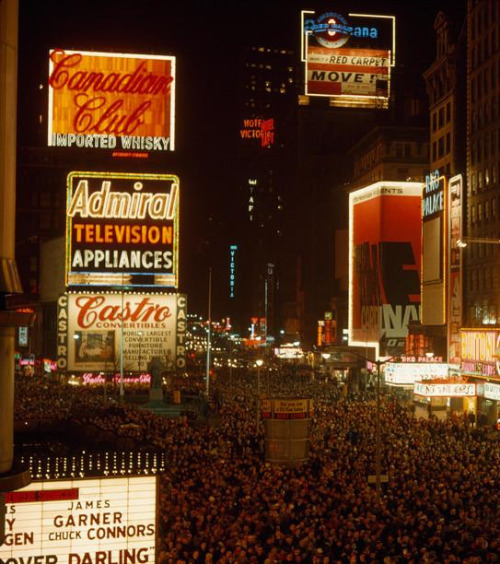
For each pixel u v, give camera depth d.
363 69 163.25
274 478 36.44
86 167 151.25
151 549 22.77
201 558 26.14
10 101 16.03
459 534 29.03
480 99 94.44
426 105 148.62
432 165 116.44
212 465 38.53
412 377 84.88
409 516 30.30
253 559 24.36
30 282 176.75
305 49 162.75
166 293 109.50
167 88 113.19
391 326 116.69
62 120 110.56
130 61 112.69
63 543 22.14
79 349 106.81
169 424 56.06
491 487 37.78
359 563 26.39
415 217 119.12
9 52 15.96
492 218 89.56
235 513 32.66
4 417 16.02
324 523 29.98
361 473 39.59
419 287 117.88
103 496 22.45
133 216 110.38
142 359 108.06
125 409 61.75
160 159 113.19
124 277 109.88
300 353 184.00
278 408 42.31
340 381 119.25
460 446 47.75
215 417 71.06
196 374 132.38
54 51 110.50
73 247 108.81
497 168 89.12
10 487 15.80
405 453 44.12
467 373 76.50
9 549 21.77
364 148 153.50
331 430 54.59
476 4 95.88
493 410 73.12
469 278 94.25
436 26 114.38
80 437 33.25
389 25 164.75
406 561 26.08
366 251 124.38
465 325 93.06
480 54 94.69
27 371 145.00
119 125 112.06
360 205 127.69
